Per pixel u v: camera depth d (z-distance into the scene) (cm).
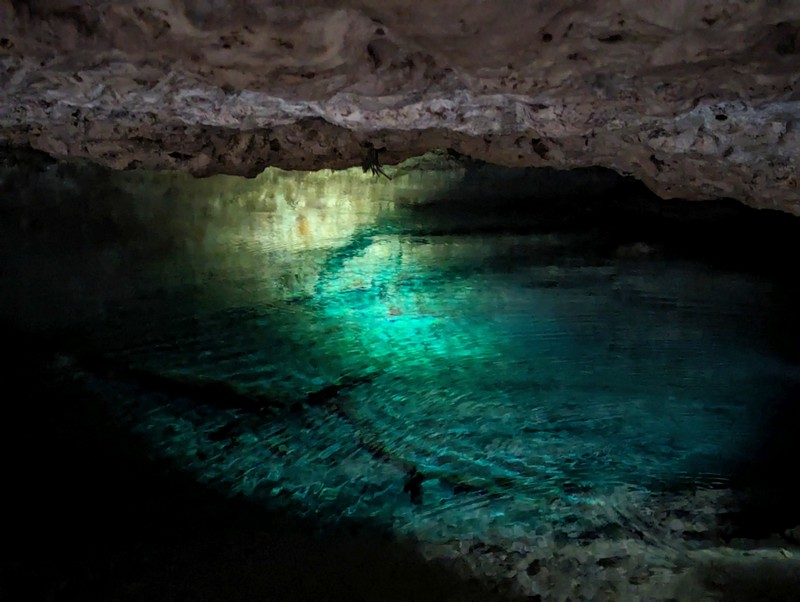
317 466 372
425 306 561
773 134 253
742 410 406
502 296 567
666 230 662
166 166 427
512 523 322
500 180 706
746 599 264
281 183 626
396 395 444
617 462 367
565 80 220
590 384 445
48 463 366
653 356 473
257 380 458
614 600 271
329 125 396
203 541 309
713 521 316
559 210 708
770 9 166
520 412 418
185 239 575
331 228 657
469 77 218
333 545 308
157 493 347
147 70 220
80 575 283
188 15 184
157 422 410
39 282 503
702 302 535
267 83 226
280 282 592
